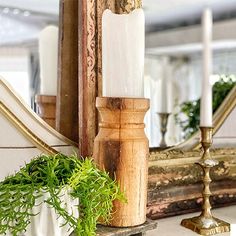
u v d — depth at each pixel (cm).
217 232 65
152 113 89
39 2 77
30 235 47
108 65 59
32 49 78
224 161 83
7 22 79
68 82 70
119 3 67
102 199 52
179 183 76
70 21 71
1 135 62
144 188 59
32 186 47
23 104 64
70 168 51
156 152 76
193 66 117
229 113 88
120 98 57
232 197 84
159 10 102
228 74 116
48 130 65
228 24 136
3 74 75
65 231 49
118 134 57
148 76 98
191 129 93
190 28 115
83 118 64
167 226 68
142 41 60
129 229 57
